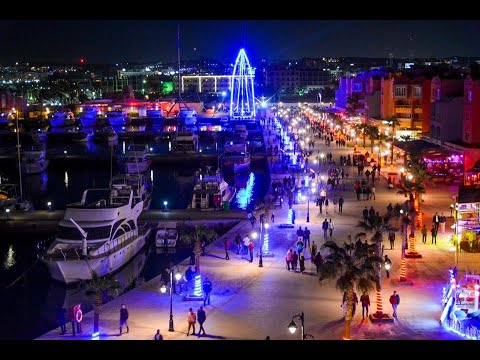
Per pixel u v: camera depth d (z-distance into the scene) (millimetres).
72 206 69062
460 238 61562
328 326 44375
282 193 90375
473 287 44906
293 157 119875
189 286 53375
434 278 53906
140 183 96000
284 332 43594
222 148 161625
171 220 80500
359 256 44438
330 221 71438
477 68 103250
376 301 47938
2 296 60125
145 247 73812
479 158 91438
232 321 46000
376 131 123500
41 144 163875
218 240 68750
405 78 134500
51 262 61156
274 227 73438
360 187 89312
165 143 181250
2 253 73375
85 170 135625
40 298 59375
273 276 56156
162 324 45906
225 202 86938
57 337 44250
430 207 80312
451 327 43406
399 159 118875
